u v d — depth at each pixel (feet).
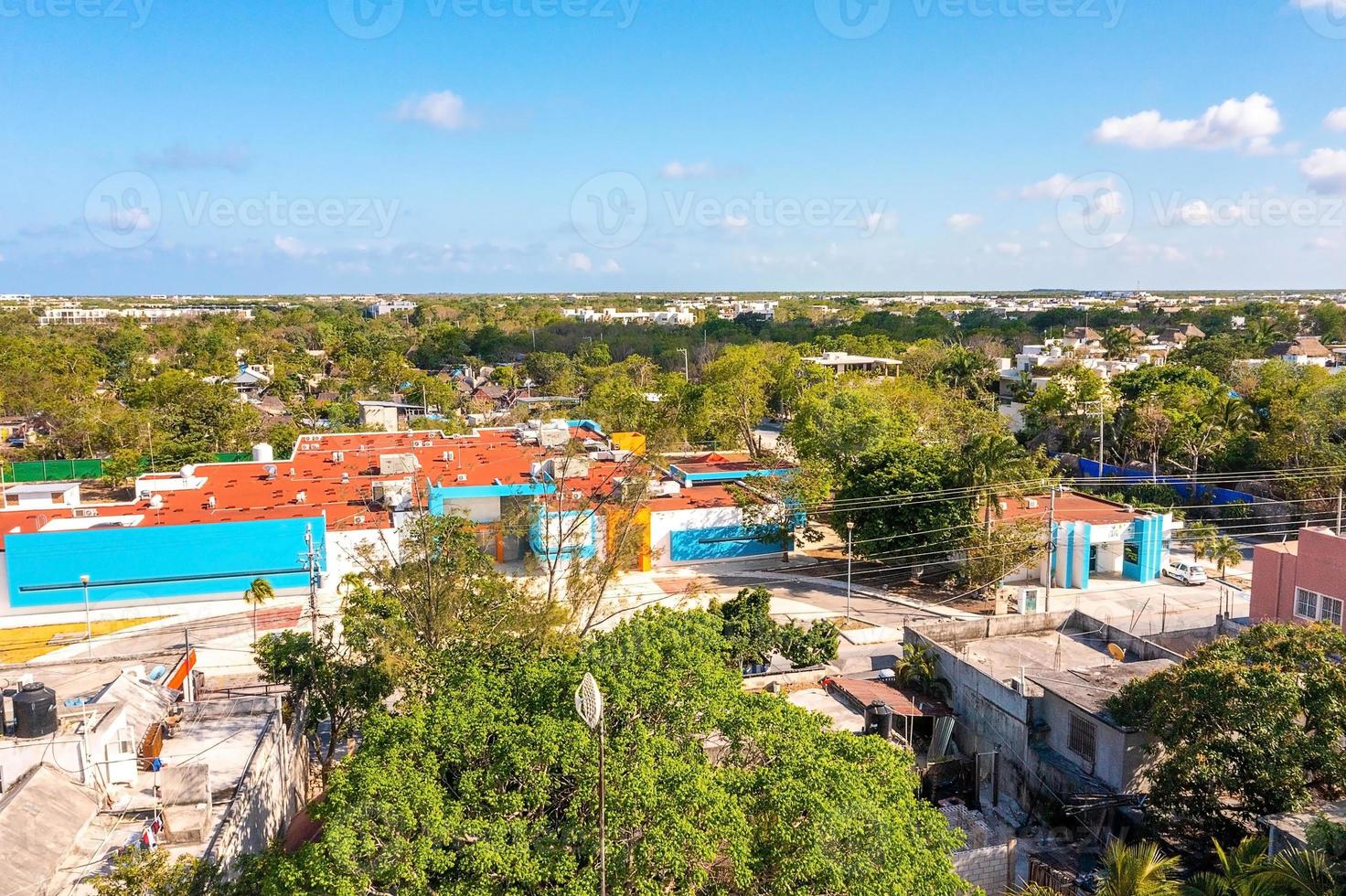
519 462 202.59
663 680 63.41
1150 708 74.33
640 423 284.20
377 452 215.31
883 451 175.01
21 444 288.30
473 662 75.82
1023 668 92.07
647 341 549.95
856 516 172.55
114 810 65.26
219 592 157.28
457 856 52.11
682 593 162.40
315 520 158.40
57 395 296.71
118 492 236.43
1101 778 79.46
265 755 77.61
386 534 161.07
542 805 56.03
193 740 79.66
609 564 120.67
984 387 323.98
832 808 53.16
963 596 162.20
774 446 291.58
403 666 90.48
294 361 478.18
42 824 59.26
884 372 380.17
